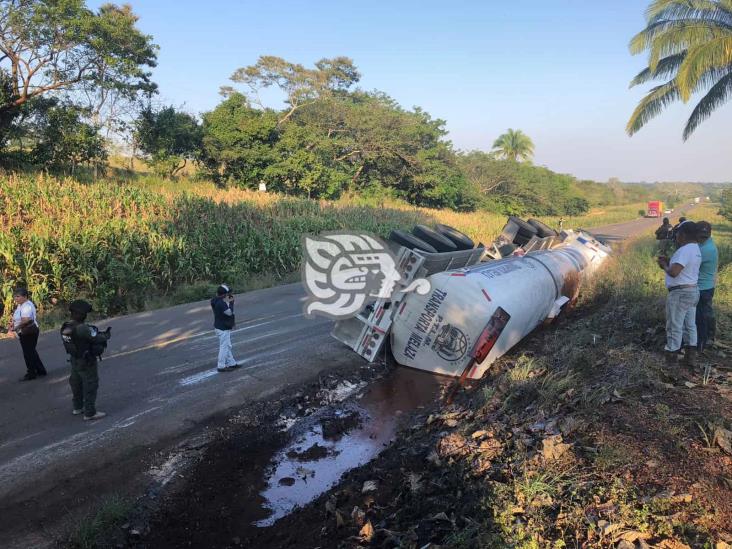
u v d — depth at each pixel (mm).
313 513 4488
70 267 12781
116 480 5062
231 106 36000
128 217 17578
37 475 5078
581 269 12508
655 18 17500
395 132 47594
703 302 6539
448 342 7746
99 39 25484
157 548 4168
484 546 3279
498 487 3879
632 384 5496
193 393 7188
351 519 4164
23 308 7473
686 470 3748
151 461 5449
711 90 17656
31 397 6992
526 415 5410
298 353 8945
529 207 67500
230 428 6277
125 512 4504
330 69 58344
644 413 4723
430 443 5316
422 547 3494
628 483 3701
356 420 6617
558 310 10094
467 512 3758
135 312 12398
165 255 14805
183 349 9203
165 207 19250
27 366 7617
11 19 22672
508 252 12805
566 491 3750
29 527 4312
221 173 36062
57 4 23891
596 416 4812
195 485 5090
